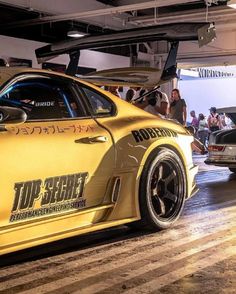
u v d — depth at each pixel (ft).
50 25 47.91
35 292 11.10
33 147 12.36
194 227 17.13
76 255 13.91
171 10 51.34
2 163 11.62
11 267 12.87
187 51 56.18
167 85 55.01
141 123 15.88
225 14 44.37
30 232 12.52
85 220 14.07
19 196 12.05
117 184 14.76
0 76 13.01
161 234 16.08
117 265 13.00
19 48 41.93
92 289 11.30
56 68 43.37
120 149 14.74
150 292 11.11
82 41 19.75
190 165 17.33
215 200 23.09
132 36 18.31
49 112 13.56
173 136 16.56
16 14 44.04
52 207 13.00
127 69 18.86
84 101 14.52
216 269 12.67
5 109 11.48
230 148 31.48
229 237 15.80
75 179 13.47
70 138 13.37
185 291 11.17
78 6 45.16
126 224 16.10
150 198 15.66
